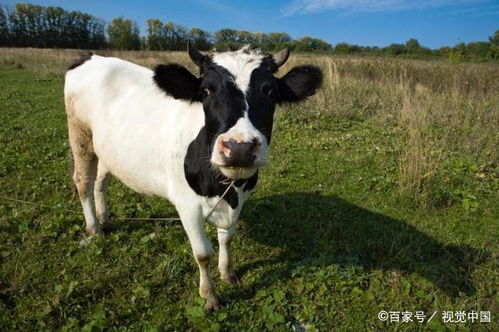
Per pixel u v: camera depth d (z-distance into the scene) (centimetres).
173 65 307
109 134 394
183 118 342
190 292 379
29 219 485
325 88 1163
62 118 1014
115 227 489
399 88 1144
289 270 408
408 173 563
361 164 674
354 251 440
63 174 636
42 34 6581
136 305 358
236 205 342
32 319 336
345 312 358
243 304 364
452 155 684
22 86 1596
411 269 412
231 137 252
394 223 496
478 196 556
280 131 869
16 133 858
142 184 391
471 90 1230
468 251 436
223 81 285
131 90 401
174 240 455
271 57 335
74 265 410
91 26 7025
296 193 576
